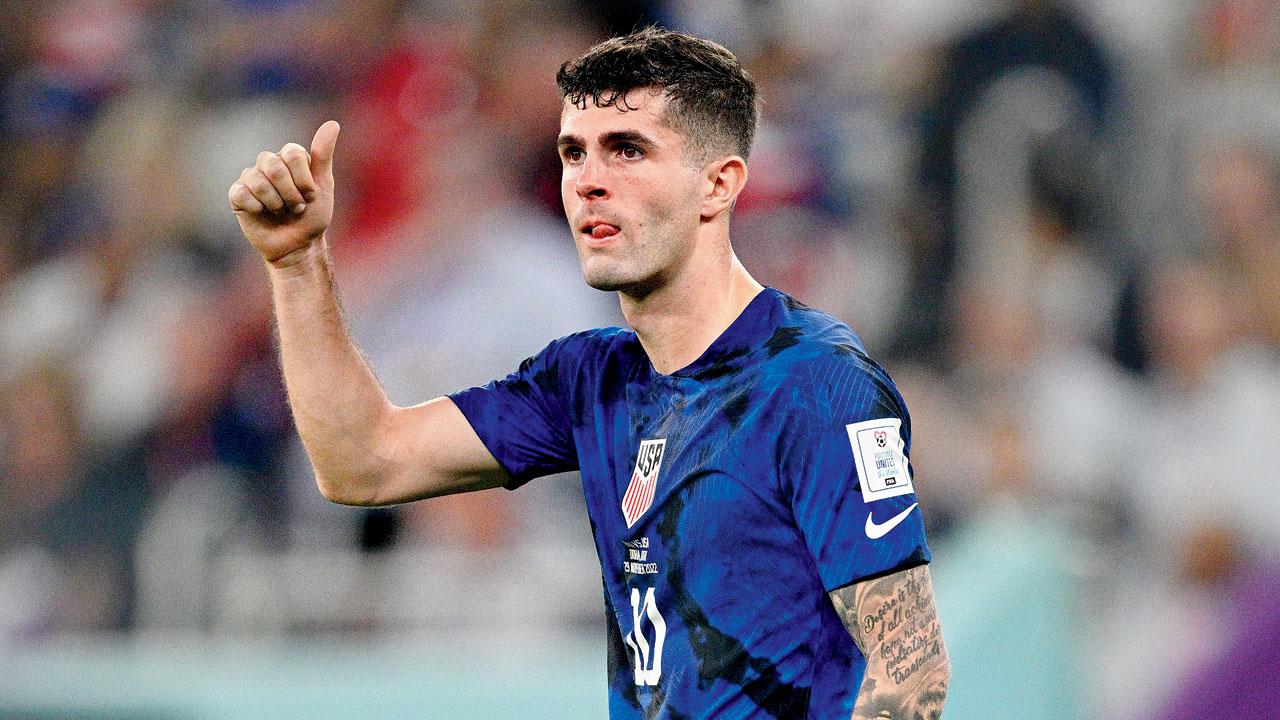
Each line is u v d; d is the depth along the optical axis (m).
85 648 25.78
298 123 33.47
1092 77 30.70
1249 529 26.55
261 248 9.95
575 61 9.38
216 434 28.56
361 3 33.97
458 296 27.12
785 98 31.45
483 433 10.26
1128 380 28.69
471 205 28.52
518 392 10.30
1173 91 31.12
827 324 9.30
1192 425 27.58
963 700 15.31
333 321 10.13
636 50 9.17
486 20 31.45
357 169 30.94
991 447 26.89
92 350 31.28
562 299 27.52
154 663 18.64
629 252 9.12
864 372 8.98
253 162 33.47
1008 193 30.11
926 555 8.85
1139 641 25.55
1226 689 16.53
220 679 17.48
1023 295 28.97
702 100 9.18
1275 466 27.00
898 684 8.62
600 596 23.39
